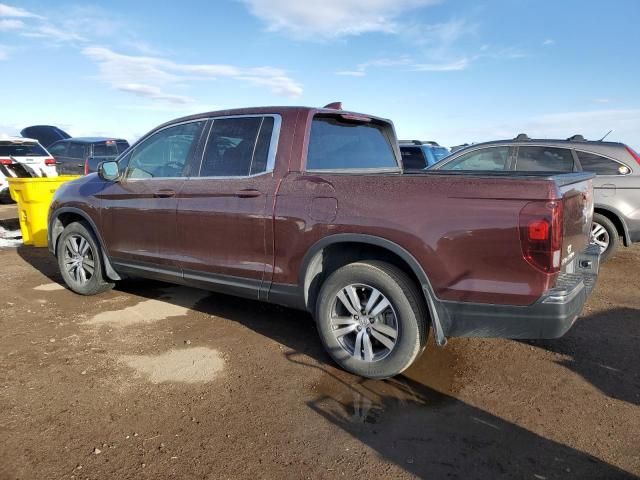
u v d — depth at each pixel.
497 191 2.93
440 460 2.64
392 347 3.36
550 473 2.54
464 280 3.03
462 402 3.23
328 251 3.69
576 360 3.84
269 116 4.00
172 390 3.36
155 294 5.50
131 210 4.73
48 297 5.36
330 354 3.64
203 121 4.39
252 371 3.64
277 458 2.65
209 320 4.70
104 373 3.58
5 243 8.41
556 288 2.90
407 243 3.16
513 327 2.97
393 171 4.75
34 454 2.65
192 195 4.24
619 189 6.38
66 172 14.19
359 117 4.38
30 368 3.64
